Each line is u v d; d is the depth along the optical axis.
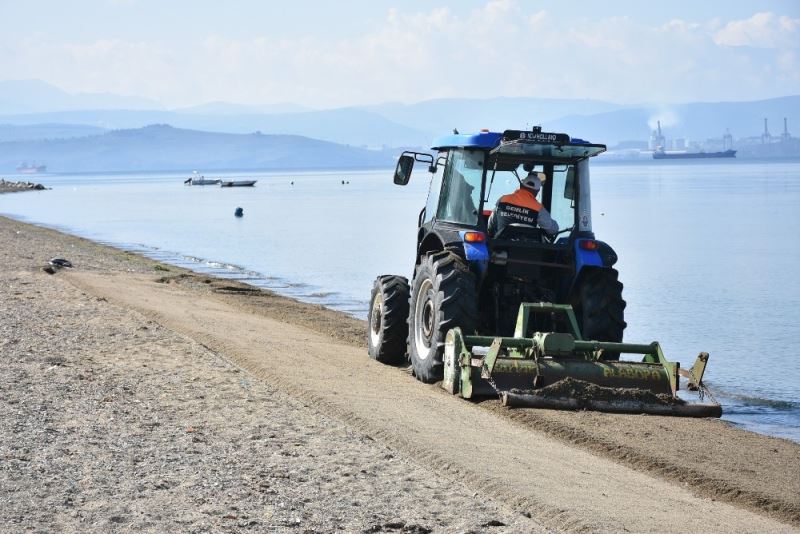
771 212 71.31
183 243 49.00
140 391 11.96
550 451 9.68
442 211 13.91
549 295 12.93
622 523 7.48
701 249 44.44
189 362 14.08
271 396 11.92
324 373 13.56
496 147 12.82
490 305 13.09
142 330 16.84
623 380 11.70
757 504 8.37
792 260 38.84
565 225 13.16
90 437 9.62
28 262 30.25
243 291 27.52
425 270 13.16
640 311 25.80
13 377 12.50
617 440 10.16
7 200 115.44
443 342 12.54
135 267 32.81
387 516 7.52
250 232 57.62
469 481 8.55
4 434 9.59
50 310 18.98
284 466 8.82
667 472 9.23
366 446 9.61
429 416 10.94
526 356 11.78
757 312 25.23
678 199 94.00
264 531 7.10
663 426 10.95
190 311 20.66
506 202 13.10
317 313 23.08
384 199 111.62
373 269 36.38
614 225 61.03
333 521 7.37
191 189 166.25
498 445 9.77
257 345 16.08
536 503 7.89
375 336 15.22
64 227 62.75
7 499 7.59
